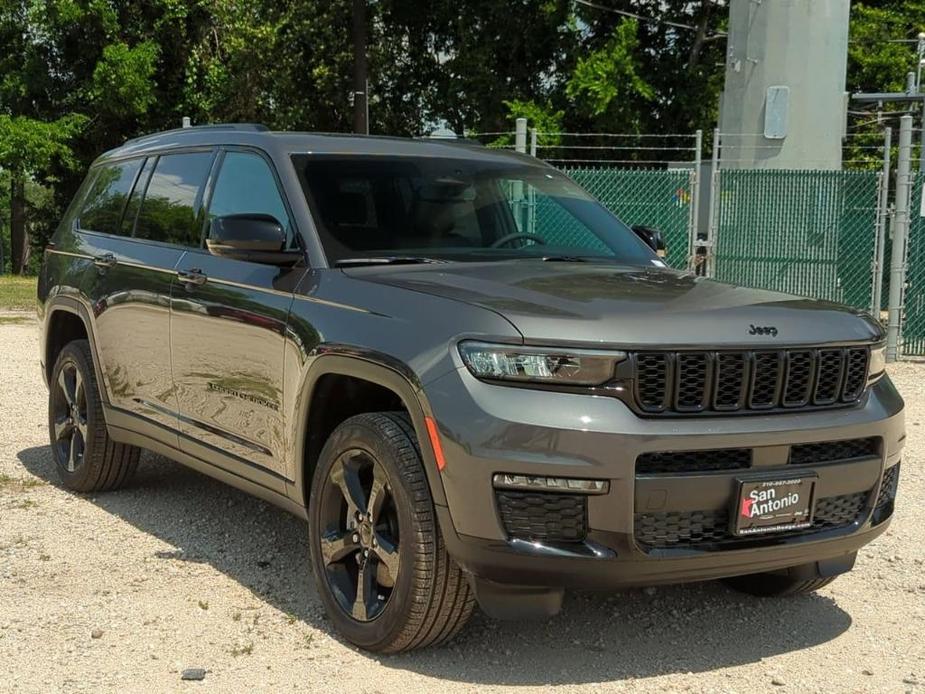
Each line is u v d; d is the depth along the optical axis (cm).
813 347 402
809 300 442
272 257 465
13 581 491
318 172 494
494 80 3075
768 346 391
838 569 456
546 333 371
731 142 1836
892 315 1258
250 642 427
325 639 431
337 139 527
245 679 392
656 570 374
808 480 392
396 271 450
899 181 1237
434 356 383
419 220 495
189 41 3609
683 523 379
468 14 3170
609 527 366
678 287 442
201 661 408
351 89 3516
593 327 374
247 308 479
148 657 411
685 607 479
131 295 573
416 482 391
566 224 538
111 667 401
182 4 3516
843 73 1798
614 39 2775
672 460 376
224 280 500
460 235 498
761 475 384
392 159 519
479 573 375
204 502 627
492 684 392
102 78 3350
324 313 436
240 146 533
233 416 496
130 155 641
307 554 538
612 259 522
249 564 521
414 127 3753
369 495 418
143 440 580
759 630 454
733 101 1836
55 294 656
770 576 478
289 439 455
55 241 685
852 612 477
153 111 3612
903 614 475
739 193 1377
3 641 423
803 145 1784
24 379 1060
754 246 1373
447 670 404
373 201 493
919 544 572
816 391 403
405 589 393
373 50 3559
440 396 377
